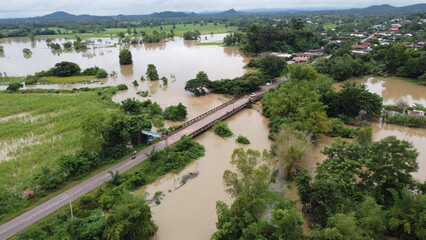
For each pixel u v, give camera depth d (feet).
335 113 192.44
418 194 89.81
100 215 95.20
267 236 79.05
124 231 84.33
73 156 131.64
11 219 99.66
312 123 156.87
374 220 80.74
